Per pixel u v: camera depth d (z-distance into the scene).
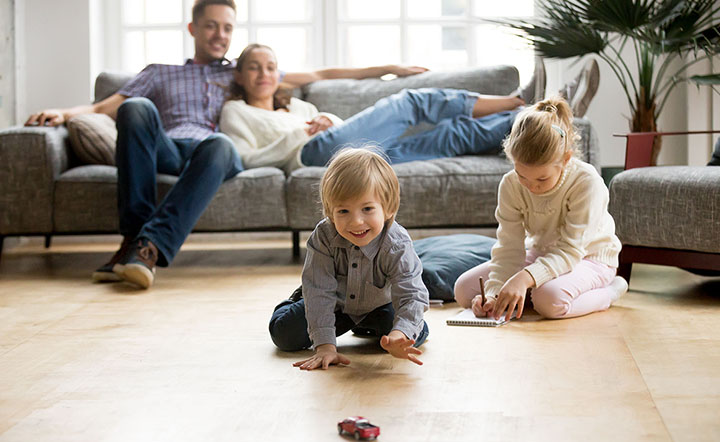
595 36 3.53
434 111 3.59
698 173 2.52
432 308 2.46
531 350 1.91
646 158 2.86
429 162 3.38
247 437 1.36
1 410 1.52
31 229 3.35
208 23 3.96
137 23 4.53
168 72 3.92
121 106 3.10
